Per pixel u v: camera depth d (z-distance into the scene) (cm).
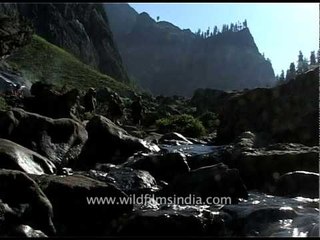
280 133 2208
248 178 1320
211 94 6662
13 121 1393
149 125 3684
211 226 805
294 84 2373
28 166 1070
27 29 3669
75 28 9769
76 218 815
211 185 1019
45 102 2217
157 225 776
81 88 5888
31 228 720
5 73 4191
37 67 5816
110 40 11494
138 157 1526
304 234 719
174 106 6488
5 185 760
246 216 823
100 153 1585
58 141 1473
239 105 2633
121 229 785
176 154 1345
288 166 1295
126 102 4534
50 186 834
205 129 3469
